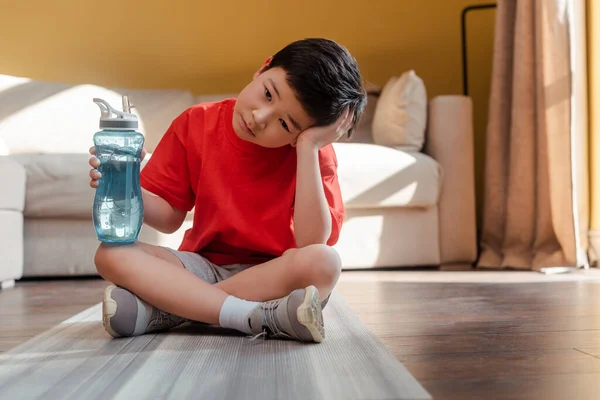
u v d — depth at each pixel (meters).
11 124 3.24
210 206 1.41
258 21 3.75
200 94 3.73
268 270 1.29
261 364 1.05
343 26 3.79
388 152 2.93
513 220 2.99
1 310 1.82
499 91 3.10
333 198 1.44
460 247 3.04
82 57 3.64
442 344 1.24
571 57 2.75
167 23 3.70
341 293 2.08
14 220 2.51
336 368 1.02
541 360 1.10
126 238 1.26
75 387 0.93
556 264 2.80
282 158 1.42
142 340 1.25
